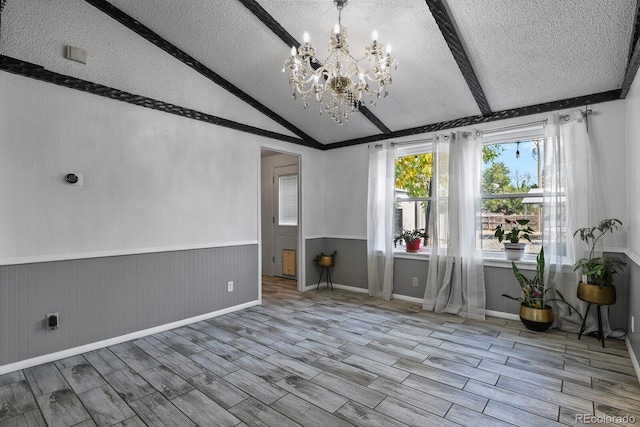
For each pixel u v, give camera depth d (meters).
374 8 2.48
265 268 6.42
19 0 2.28
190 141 3.50
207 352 2.77
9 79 2.42
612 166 3.04
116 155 2.96
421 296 4.25
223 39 2.96
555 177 3.26
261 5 2.54
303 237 4.93
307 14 2.60
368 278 4.62
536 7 2.26
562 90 3.12
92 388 2.20
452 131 3.85
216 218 3.74
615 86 2.95
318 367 2.50
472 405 2.01
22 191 2.48
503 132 3.68
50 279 2.61
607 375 2.35
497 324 3.44
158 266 3.25
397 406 2.00
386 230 4.43
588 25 2.35
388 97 3.65
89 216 2.81
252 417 1.90
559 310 3.25
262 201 6.48
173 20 2.74
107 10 2.59
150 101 3.15
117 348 2.86
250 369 2.47
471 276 3.67
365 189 4.81
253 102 3.96
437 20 2.42
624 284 2.96
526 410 1.95
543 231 3.32
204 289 3.62
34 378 2.33
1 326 2.39
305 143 4.86
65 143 2.68
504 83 3.11
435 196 3.96
